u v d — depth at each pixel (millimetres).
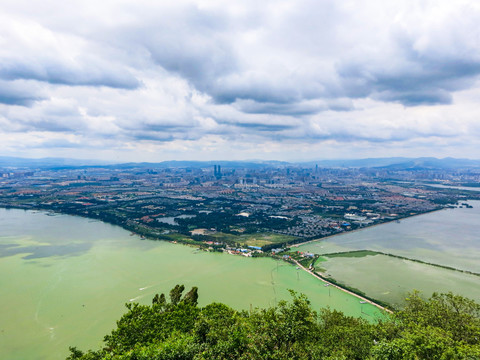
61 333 166875
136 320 111062
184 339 89000
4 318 181375
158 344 88062
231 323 101250
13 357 148250
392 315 118062
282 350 83062
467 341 94375
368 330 109000
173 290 161000
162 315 116375
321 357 88125
